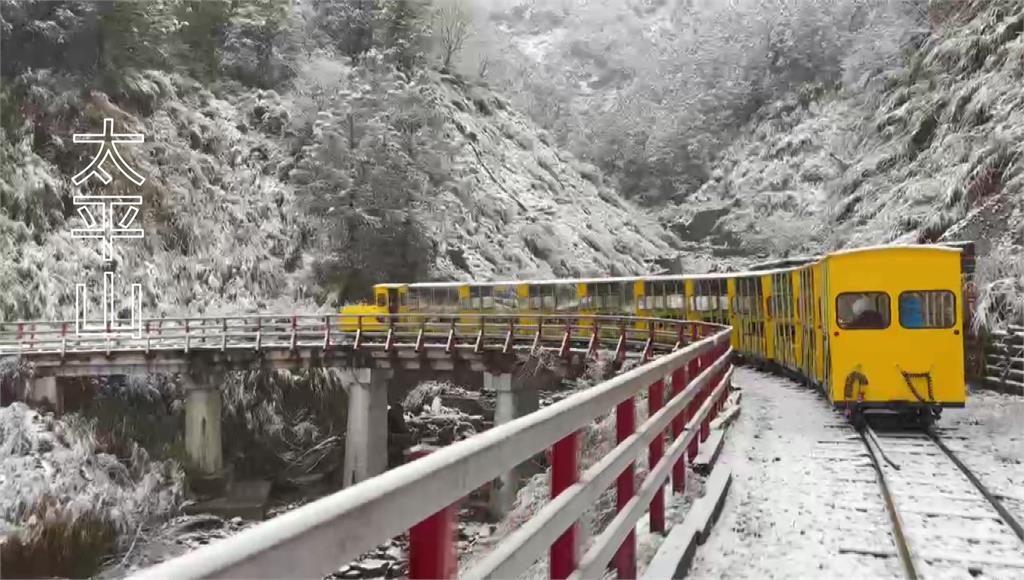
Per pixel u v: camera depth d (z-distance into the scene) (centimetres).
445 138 6156
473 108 8175
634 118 9962
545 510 306
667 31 13925
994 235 2734
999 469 1018
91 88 4409
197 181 4744
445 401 4138
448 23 8969
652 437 531
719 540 695
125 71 4747
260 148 5409
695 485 852
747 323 2786
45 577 2036
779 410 1570
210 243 4506
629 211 8919
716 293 3025
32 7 4153
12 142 3869
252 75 6081
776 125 8494
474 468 229
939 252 1330
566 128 10325
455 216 6028
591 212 8025
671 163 9275
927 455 1108
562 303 3559
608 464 400
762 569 627
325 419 3600
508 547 259
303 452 3409
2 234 3531
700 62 10425
